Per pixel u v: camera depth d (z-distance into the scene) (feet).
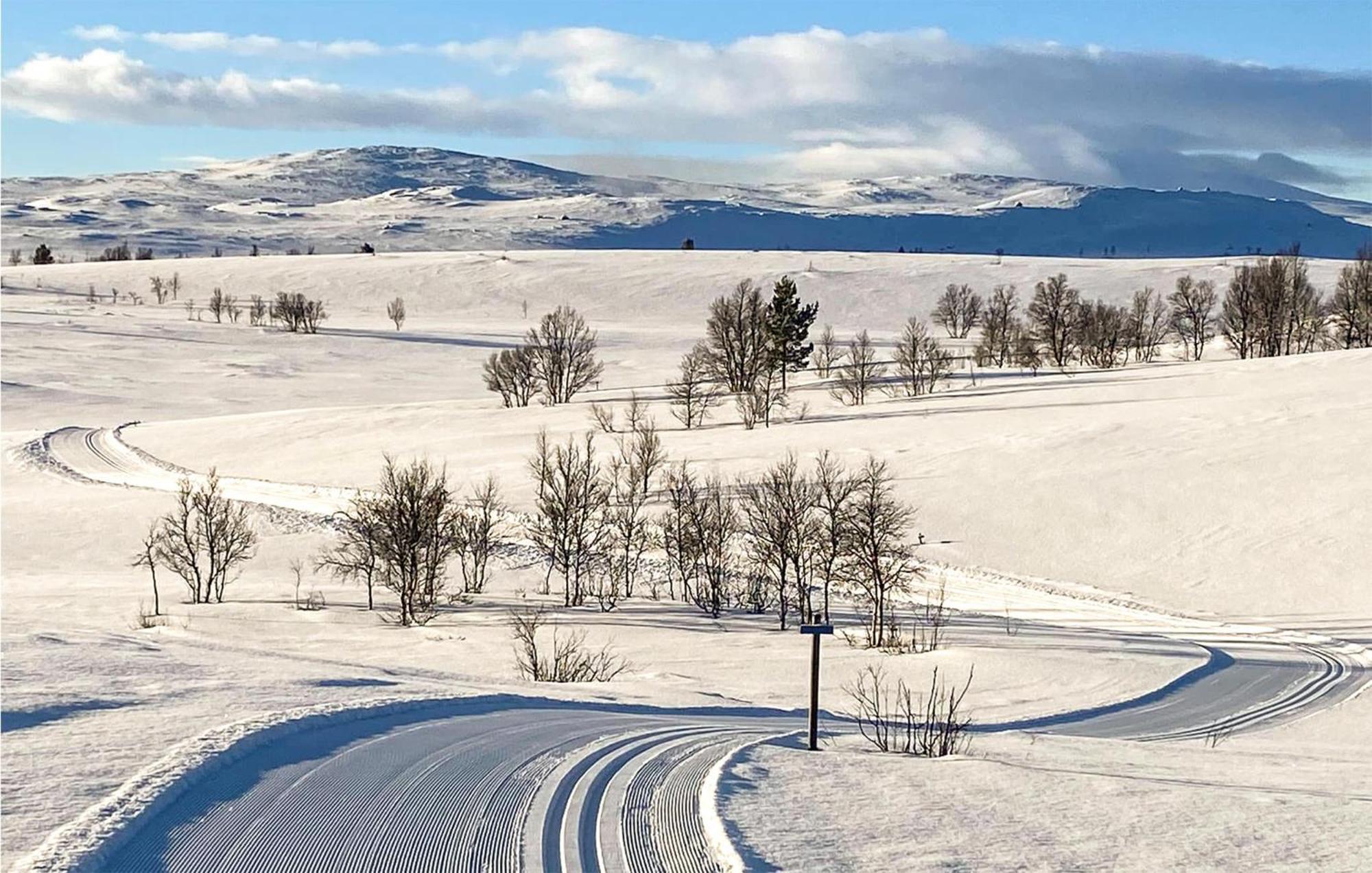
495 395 482.28
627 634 169.17
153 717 53.26
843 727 81.46
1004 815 45.47
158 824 37.27
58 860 32.22
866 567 175.01
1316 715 116.67
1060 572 201.98
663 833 39.34
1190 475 234.99
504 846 36.86
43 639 81.76
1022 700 118.32
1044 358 459.73
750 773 50.01
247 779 43.34
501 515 247.70
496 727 59.57
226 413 436.35
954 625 172.55
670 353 583.58
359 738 52.60
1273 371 343.46
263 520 253.44
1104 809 47.67
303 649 145.59
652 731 63.21
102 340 574.97
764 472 265.34
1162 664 141.59
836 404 367.25
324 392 486.79
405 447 330.95
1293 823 46.47
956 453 266.36
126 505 268.21
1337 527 203.62
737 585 205.16
